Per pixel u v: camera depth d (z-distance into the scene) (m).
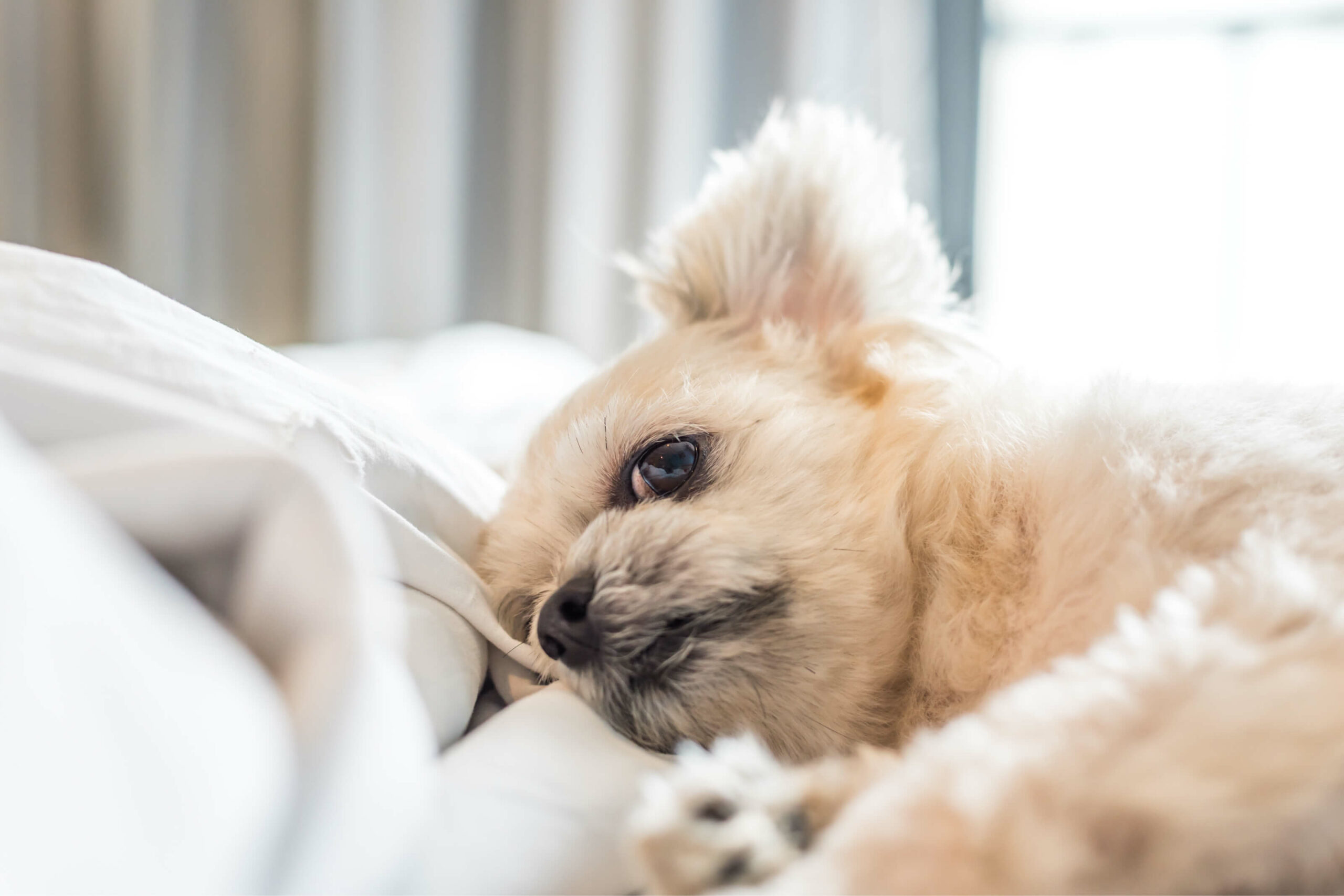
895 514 1.26
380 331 4.47
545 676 1.21
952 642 1.16
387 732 0.55
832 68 4.09
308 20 4.20
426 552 1.03
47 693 0.37
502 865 0.69
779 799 0.77
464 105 4.48
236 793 0.43
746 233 1.68
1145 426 1.10
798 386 1.47
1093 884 0.59
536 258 4.59
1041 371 1.38
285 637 0.56
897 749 1.17
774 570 1.20
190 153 4.09
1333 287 3.68
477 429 2.57
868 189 1.71
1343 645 0.69
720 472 1.31
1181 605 0.79
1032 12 4.05
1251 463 0.99
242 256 4.25
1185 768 0.62
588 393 1.50
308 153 4.25
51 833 0.37
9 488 0.41
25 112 3.88
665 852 0.70
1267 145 3.76
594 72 4.42
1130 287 3.97
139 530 0.56
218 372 0.88
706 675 1.16
